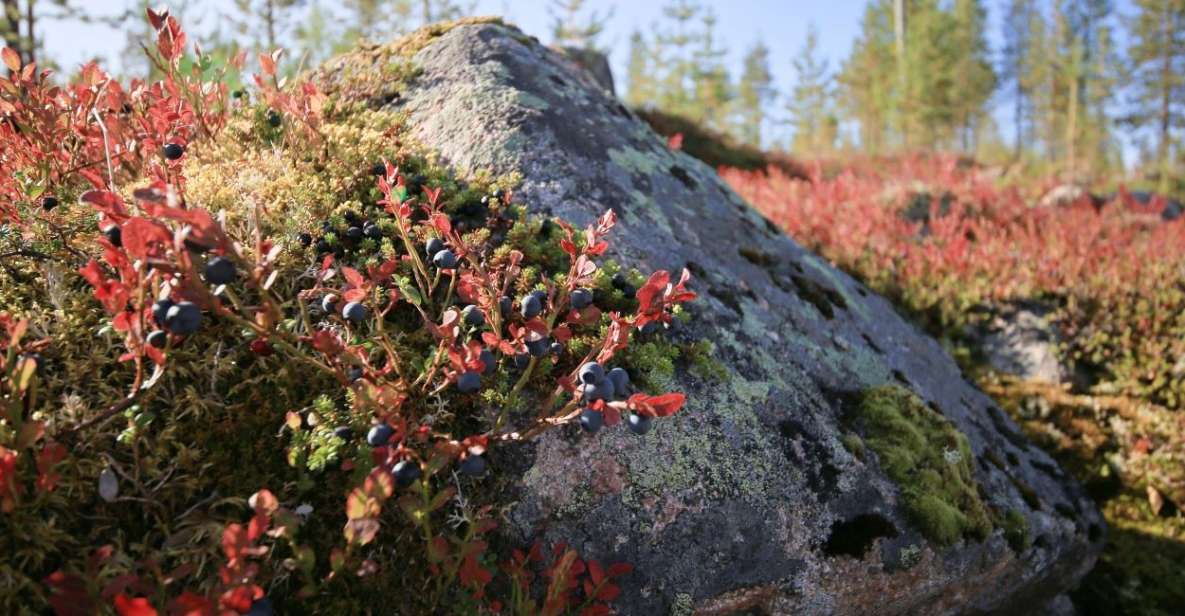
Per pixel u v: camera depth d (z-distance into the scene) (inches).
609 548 77.6
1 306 71.8
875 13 1870.1
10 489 54.9
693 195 140.6
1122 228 333.1
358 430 68.7
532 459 77.4
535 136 119.3
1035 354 213.3
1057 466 148.2
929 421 114.4
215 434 68.1
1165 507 164.1
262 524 53.4
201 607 49.2
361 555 67.6
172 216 53.7
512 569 71.7
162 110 94.5
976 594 108.2
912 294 232.4
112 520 61.4
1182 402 194.2
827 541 89.1
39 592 55.8
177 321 55.7
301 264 83.7
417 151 113.3
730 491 85.4
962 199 347.3
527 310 72.4
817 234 267.0
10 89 90.4
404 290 72.1
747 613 85.6
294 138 107.9
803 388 106.9
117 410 62.5
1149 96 1530.5
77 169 91.0
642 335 93.3
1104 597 142.6
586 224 107.7
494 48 141.8
